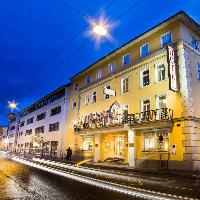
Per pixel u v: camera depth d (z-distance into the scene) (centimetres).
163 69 2112
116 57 2762
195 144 1761
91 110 3081
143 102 2262
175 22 2045
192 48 2034
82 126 3067
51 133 4212
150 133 2091
